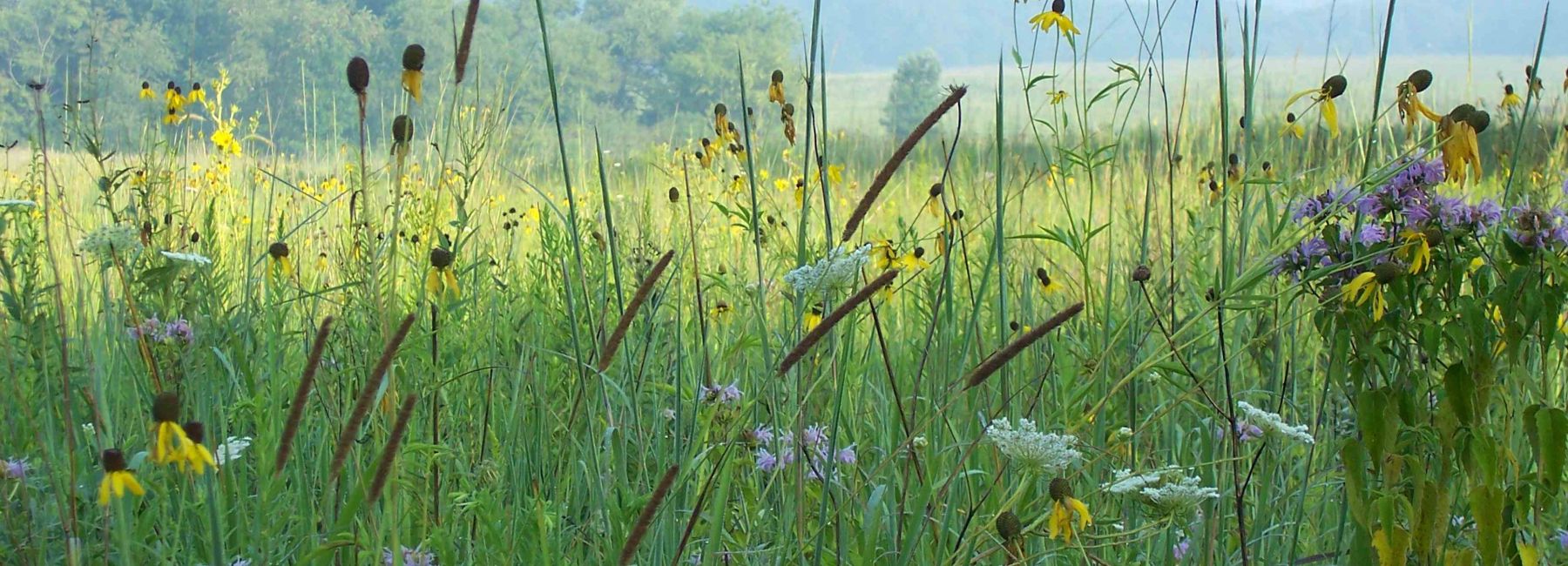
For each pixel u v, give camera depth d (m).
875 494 2.32
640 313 3.42
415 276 3.14
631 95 45.03
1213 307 2.58
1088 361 2.94
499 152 4.00
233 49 30.95
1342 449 2.50
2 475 2.32
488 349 3.51
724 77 44.59
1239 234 2.94
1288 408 3.15
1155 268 3.91
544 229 4.02
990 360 1.94
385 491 1.92
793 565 2.46
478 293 3.79
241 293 3.66
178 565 2.52
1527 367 2.72
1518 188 3.74
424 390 2.69
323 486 2.61
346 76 1.96
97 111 4.01
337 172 6.34
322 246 4.68
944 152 2.84
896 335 3.98
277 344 3.15
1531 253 2.34
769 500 2.86
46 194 3.22
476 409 3.22
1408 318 2.42
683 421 2.99
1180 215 4.75
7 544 2.32
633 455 3.03
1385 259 2.46
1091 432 2.94
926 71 42.69
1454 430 2.41
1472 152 2.36
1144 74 3.24
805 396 2.29
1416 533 2.41
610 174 6.43
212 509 1.99
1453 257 2.40
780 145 5.26
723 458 2.37
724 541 2.48
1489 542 2.33
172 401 1.60
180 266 2.64
